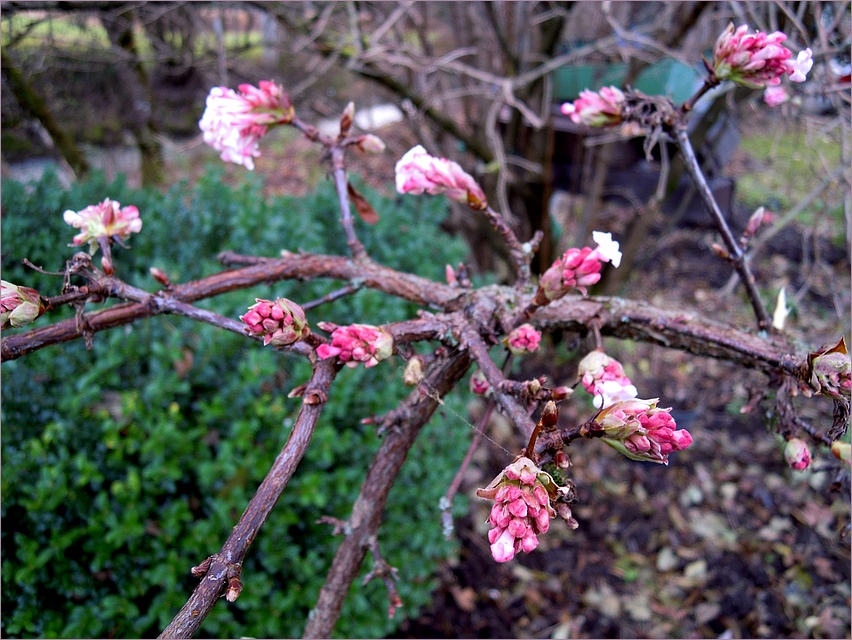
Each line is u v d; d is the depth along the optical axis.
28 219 1.88
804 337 2.80
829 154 3.52
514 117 2.56
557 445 0.54
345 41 2.05
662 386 2.87
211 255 2.06
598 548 2.29
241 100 0.82
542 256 2.84
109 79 3.15
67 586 1.39
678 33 2.05
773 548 2.23
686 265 3.57
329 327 0.62
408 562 1.75
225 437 1.63
